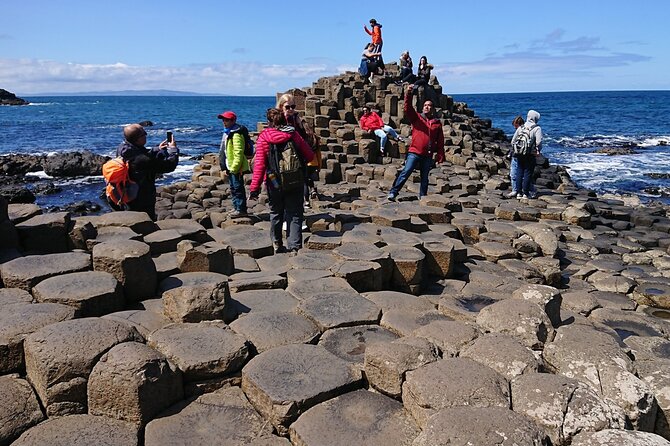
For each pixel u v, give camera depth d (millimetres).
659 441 2789
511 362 3582
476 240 8383
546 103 126312
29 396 3441
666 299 6547
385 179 15086
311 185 11781
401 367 3508
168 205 13023
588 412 3066
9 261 5027
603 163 28703
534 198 12773
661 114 75312
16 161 26797
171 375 3496
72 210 17625
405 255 6098
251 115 84375
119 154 7141
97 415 3379
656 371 3873
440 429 2832
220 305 4410
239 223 9094
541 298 4848
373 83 22062
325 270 5871
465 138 19484
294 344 4125
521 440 2748
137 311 4598
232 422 3389
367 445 3090
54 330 3555
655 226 10984
